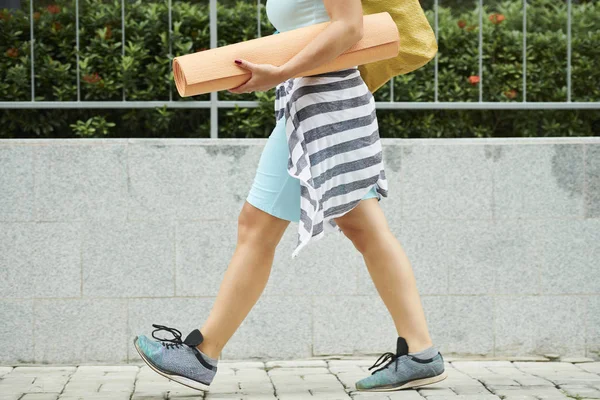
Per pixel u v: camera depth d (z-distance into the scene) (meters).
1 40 7.96
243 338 7.25
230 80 5.03
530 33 8.34
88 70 7.88
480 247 7.38
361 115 5.52
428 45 5.84
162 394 5.84
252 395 5.79
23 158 7.14
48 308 7.16
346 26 5.09
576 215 7.43
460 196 7.37
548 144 7.40
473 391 5.84
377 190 5.83
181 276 7.22
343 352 7.30
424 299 7.35
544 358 7.36
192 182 7.23
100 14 8.03
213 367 5.59
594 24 8.38
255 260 5.57
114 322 7.20
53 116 8.12
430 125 8.13
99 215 7.18
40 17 8.02
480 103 7.87
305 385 6.18
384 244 5.74
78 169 7.17
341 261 7.29
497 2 8.81
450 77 8.19
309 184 5.23
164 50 7.98
